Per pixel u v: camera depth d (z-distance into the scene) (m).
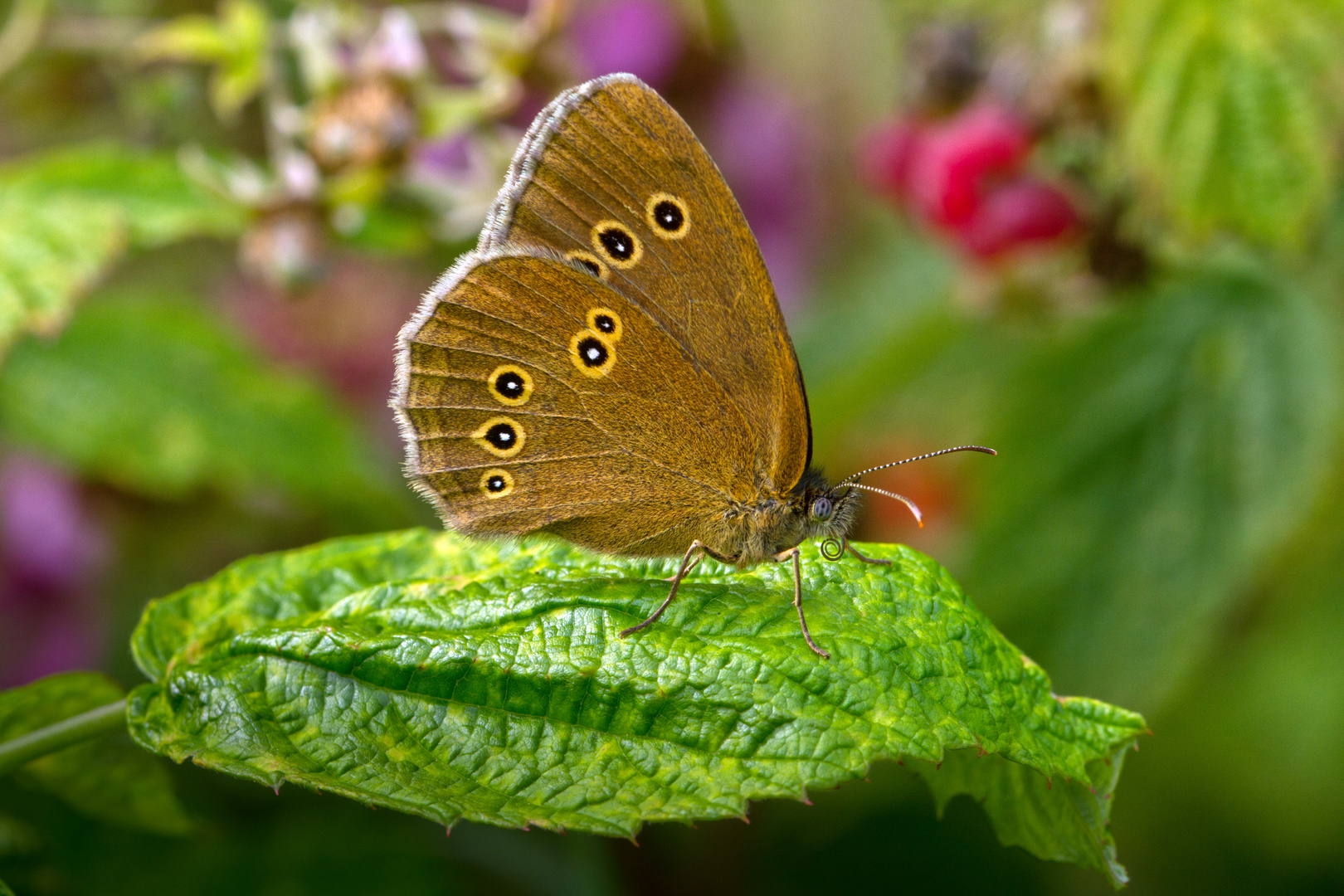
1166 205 0.32
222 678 0.28
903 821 0.34
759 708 0.27
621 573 0.28
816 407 0.34
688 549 0.29
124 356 0.33
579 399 0.29
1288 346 0.33
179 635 0.28
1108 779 0.28
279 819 0.32
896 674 0.27
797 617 0.28
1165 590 0.32
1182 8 0.32
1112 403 0.33
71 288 0.31
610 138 0.29
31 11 0.33
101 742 0.29
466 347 0.29
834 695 0.27
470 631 0.28
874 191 0.34
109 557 0.34
